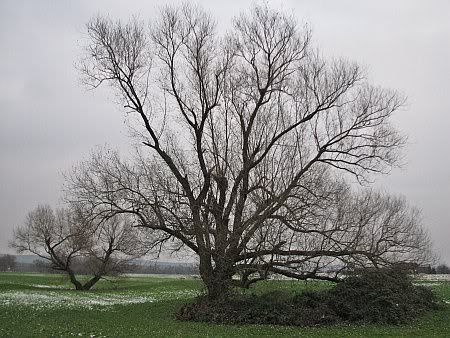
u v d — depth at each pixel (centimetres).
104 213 3278
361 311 2930
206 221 3164
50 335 2172
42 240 7019
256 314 2900
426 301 3397
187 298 4609
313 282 3556
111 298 4866
